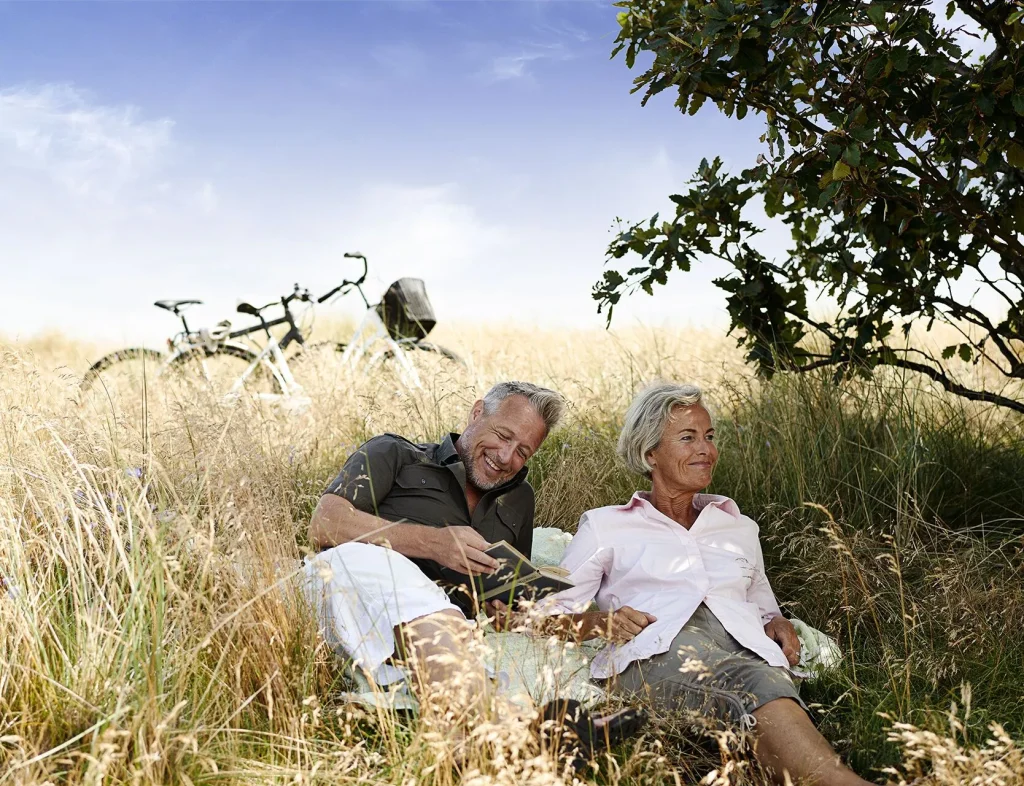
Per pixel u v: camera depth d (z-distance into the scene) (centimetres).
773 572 412
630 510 330
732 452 493
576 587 321
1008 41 342
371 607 284
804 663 321
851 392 498
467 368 672
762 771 249
